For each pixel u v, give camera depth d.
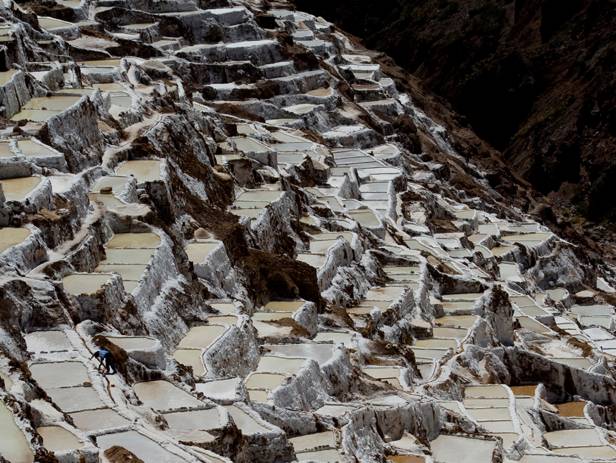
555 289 113.19
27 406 38.91
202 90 117.06
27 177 58.72
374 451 55.09
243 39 128.62
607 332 102.19
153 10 127.25
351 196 102.12
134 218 61.47
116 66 91.75
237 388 50.78
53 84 76.44
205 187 75.75
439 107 171.62
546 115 196.12
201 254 64.88
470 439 62.00
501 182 150.25
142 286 55.19
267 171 87.38
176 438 42.78
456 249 101.44
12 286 47.88
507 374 79.75
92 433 41.12
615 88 190.50
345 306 75.62
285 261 71.00
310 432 52.66
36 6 115.31
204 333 57.22
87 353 47.12
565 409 79.12
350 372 61.59
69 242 55.66
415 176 122.31
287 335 62.62
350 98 132.50
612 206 174.38
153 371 48.41
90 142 69.56
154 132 75.38
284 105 121.31
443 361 74.19
